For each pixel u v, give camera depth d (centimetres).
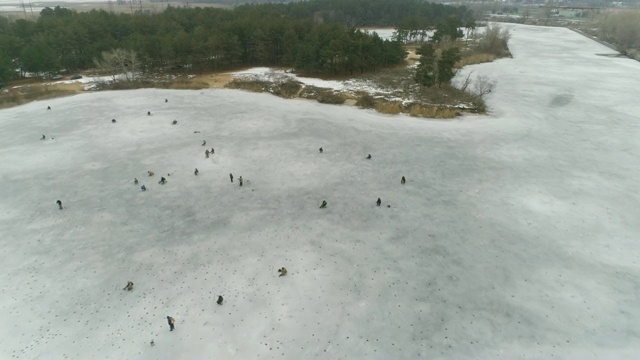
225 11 11981
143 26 10306
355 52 8531
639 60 10712
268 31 9394
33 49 8038
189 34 9256
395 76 8594
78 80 8481
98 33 9644
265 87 7894
